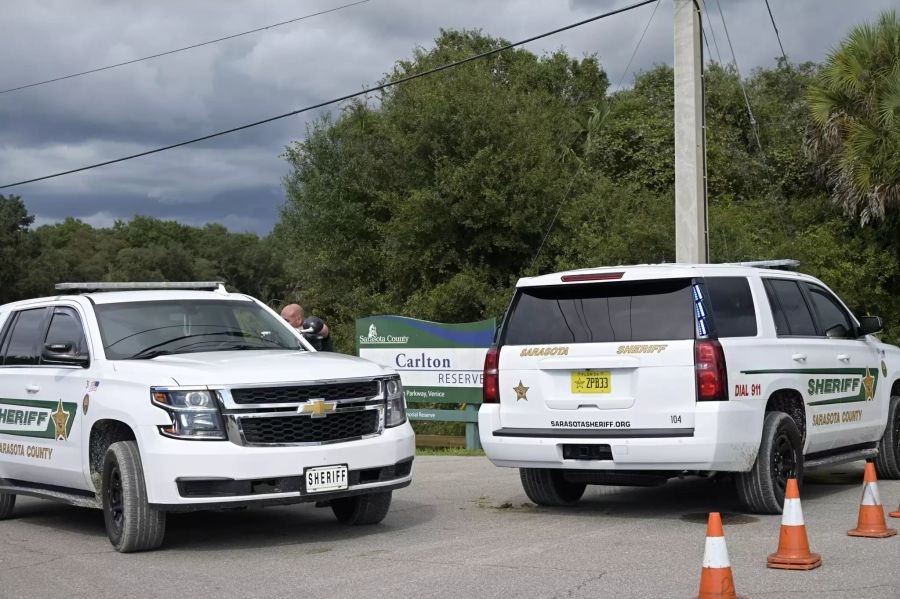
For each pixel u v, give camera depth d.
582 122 38.16
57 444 9.04
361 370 8.45
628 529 8.35
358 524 9.05
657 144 32.56
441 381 15.78
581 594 6.12
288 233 37.88
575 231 27.84
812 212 28.84
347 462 8.05
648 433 8.40
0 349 10.27
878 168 23.44
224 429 7.77
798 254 26.28
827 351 9.73
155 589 6.73
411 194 30.03
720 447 8.18
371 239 34.12
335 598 6.27
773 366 8.77
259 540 8.51
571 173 31.66
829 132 25.12
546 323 9.08
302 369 8.18
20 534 9.41
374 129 33.88
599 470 8.70
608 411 8.59
